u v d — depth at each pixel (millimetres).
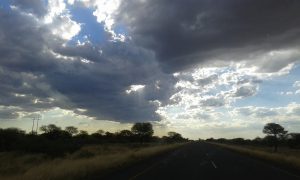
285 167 27094
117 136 145500
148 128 144750
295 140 99750
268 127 105562
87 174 21891
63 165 25328
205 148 73688
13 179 18906
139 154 41312
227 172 23156
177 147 79812
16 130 64500
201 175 21406
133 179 19594
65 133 105625
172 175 21531
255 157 40625
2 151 52906
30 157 42500
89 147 70750
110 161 29766
